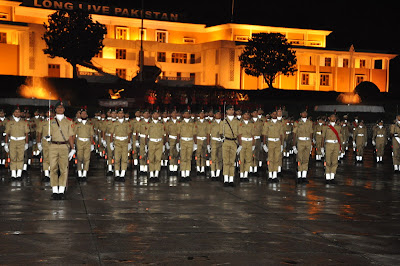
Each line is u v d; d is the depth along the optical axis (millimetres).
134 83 58156
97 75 65125
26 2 71438
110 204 11250
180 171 15797
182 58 79188
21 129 15070
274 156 15672
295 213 10578
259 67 66062
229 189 14008
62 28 58500
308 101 63219
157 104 51531
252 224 9406
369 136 45812
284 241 8188
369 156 28000
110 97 55938
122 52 75750
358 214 10602
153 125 15383
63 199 11766
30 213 10055
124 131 15328
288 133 24812
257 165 17719
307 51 75500
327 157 15695
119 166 15445
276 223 9547
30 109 36562
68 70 69125
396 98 62375
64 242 7875
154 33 79812
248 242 8078
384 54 80000
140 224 9234
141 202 11586
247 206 11297
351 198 12766
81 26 59000
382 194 13555
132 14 78438
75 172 17531
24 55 64750
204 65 76875
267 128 15641
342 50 77562
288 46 67062
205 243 7969
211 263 6949
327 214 10539
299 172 15578
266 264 6945
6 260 6914
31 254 7207
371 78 81062
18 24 62688
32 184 14188
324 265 6953
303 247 7840
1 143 17234
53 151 11680
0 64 63406
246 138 15602
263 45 66000
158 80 69250
